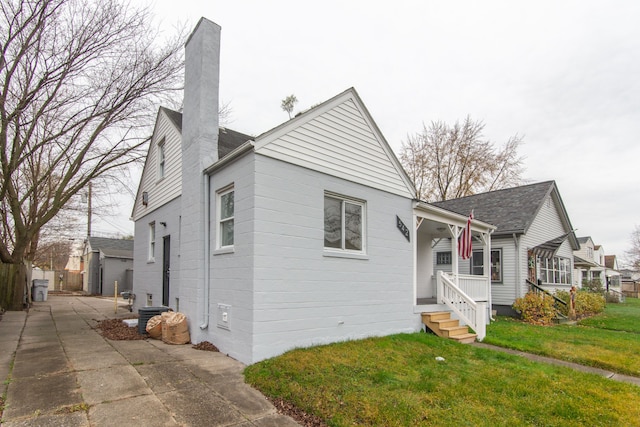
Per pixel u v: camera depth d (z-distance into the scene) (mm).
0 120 8547
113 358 5715
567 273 19969
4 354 5914
